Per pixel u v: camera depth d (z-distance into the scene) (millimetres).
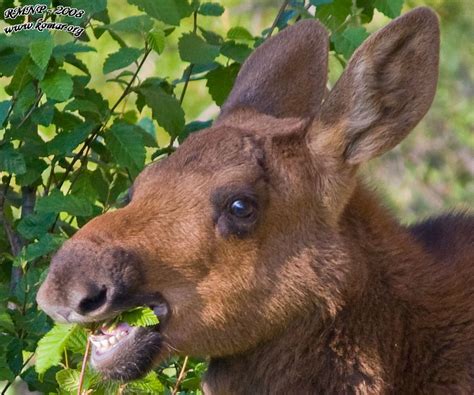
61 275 10594
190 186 11031
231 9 21156
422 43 11203
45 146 12953
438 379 11289
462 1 20578
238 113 11883
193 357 12039
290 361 11281
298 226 11156
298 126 11391
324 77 12445
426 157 20875
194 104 20500
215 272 10977
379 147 11305
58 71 12508
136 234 10836
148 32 12875
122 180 13305
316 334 11219
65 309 10586
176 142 15453
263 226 11078
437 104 20719
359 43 13367
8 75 12938
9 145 12781
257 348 11320
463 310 11445
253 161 11148
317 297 11156
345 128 11242
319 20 13266
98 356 10969
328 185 11250
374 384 11211
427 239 12180
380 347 11258
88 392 11391
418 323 11352
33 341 12203
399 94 11289
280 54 12453
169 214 10945
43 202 12297
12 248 13055
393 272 11383
